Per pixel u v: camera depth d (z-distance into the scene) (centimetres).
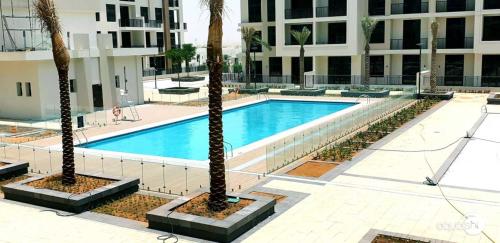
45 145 2247
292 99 3644
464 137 2133
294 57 4681
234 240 1116
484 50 3841
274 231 1159
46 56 2922
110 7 5853
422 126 2419
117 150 2216
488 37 3888
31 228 1231
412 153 1872
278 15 4516
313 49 4397
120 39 5919
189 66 6725
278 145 1733
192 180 1563
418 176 1567
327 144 2069
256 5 4841
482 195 1377
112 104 3356
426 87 3719
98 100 3297
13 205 1406
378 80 4375
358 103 3375
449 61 4138
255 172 1678
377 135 2219
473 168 1653
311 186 1494
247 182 1558
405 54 4247
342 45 4262
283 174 1638
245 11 4903
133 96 3581
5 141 2352
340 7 4238
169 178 1597
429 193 1400
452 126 2402
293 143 1822
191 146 2308
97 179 1509
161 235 1161
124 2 6109
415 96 3416
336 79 4472
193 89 4269
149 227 1209
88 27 3481
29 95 3030
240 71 5581
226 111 3225
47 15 1401
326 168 1697
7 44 3100
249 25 4891
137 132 2569
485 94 3625
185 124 2864
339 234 1130
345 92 3722
